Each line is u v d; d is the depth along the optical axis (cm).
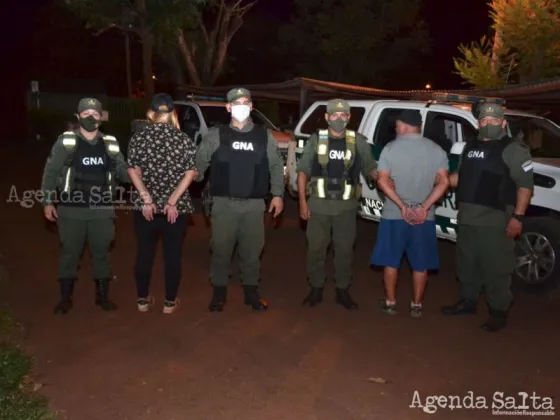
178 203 605
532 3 1448
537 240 718
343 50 2850
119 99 2725
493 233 608
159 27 1864
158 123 598
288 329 612
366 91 1298
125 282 748
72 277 637
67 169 607
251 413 455
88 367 520
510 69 1552
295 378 510
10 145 2503
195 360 538
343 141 637
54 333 589
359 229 1091
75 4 1845
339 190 642
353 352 562
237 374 514
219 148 621
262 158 625
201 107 1358
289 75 3109
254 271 659
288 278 785
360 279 791
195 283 751
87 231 629
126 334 590
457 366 540
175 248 630
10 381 471
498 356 562
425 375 521
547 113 1236
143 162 593
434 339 597
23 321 615
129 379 501
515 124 824
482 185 608
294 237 1009
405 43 2900
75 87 3853
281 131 1408
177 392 482
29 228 1019
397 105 863
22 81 4275
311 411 461
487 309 685
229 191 625
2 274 753
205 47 2566
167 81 2802
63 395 474
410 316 658
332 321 638
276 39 3300
